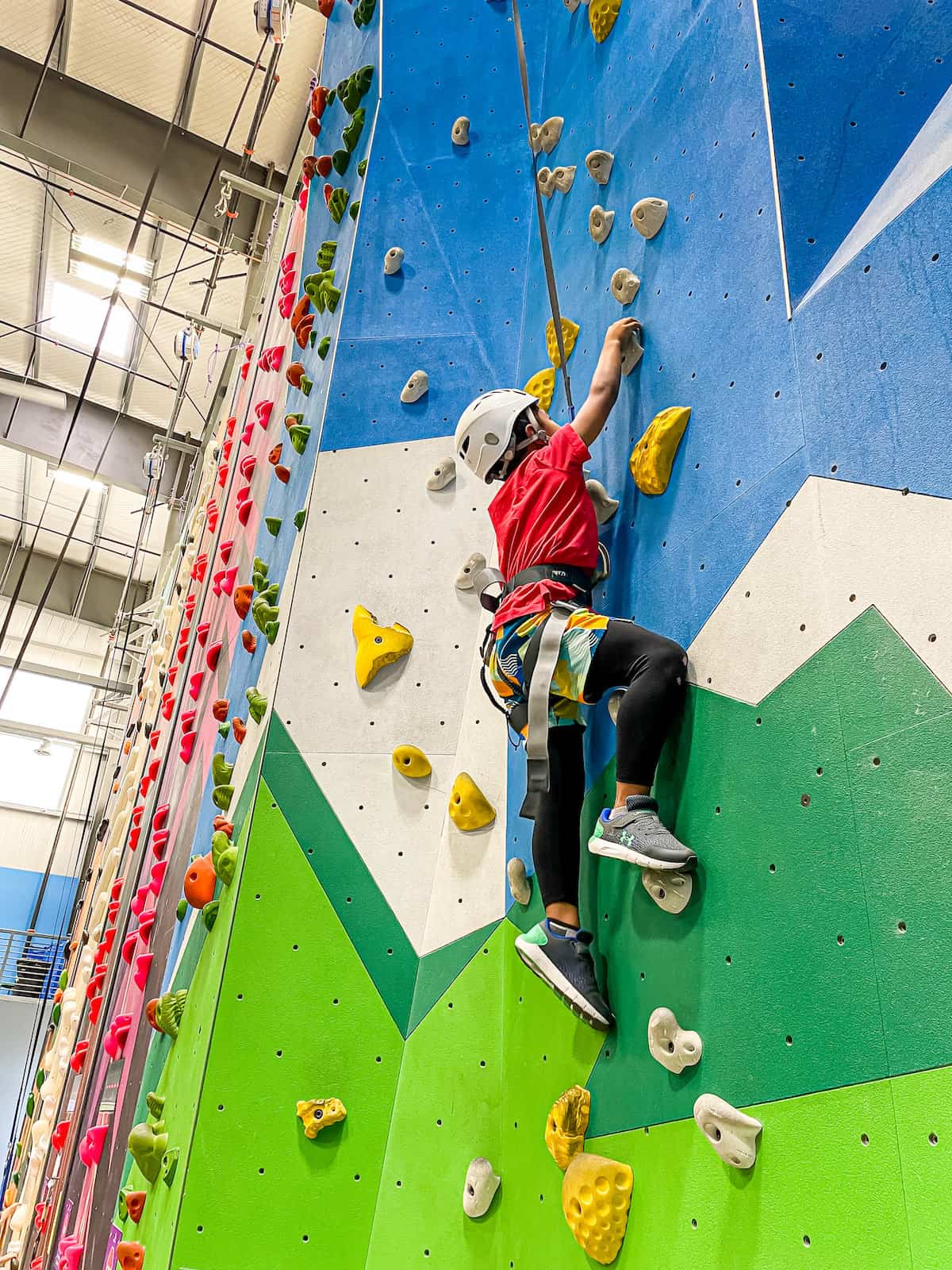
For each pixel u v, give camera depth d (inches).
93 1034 245.0
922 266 61.6
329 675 120.9
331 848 111.0
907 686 55.5
